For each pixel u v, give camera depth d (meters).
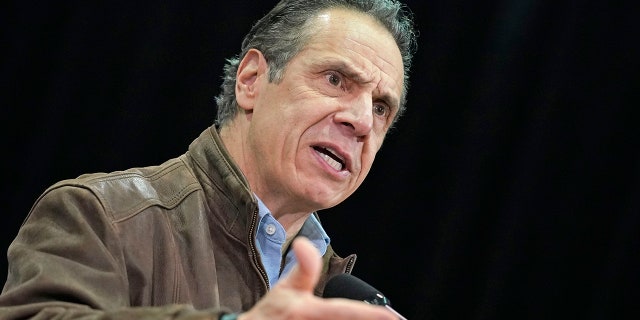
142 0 12.83
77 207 5.37
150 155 12.94
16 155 12.94
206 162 6.23
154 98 12.85
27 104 12.91
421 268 13.18
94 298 4.93
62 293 4.90
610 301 12.78
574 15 12.63
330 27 6.30
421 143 13.16
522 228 12.87
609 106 12.70
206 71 12.88
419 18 13.01
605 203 12.80
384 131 6.55
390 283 13.30
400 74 6.52
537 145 12.77
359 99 6.18
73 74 12.82
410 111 13.11
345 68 6.15
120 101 12.84
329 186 6.11
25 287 4.90
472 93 12.91
